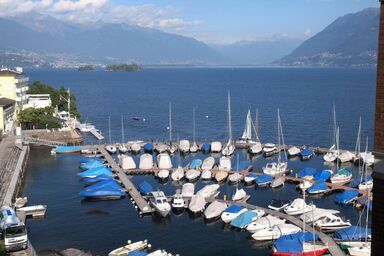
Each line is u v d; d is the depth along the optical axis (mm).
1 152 113000
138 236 67438
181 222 73312
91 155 123375
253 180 96812
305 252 58500
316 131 162125
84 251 61719
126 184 92750
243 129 170875
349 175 95500
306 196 87750
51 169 108875
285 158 119125
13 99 158750
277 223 67750
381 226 15742
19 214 72875
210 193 85438
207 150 130125
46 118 150625
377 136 15766
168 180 100312
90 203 82750
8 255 56000
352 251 58125
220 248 63125
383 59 15492
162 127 178375
